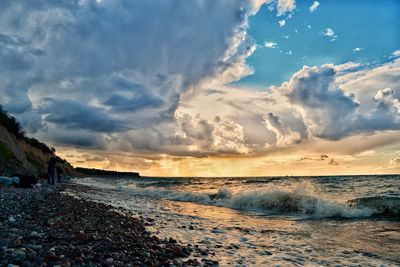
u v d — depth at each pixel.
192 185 47.91
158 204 17.84
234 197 18.06
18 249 4.51
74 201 13.34
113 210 12.43
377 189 26.69
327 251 6.97
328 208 13.62
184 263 5.35
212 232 9.02
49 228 6.44
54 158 27.06
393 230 9.56
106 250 5.23
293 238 8.45
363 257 6.47
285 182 45.72
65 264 4.14
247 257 6.25
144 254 5.34
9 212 8.00
